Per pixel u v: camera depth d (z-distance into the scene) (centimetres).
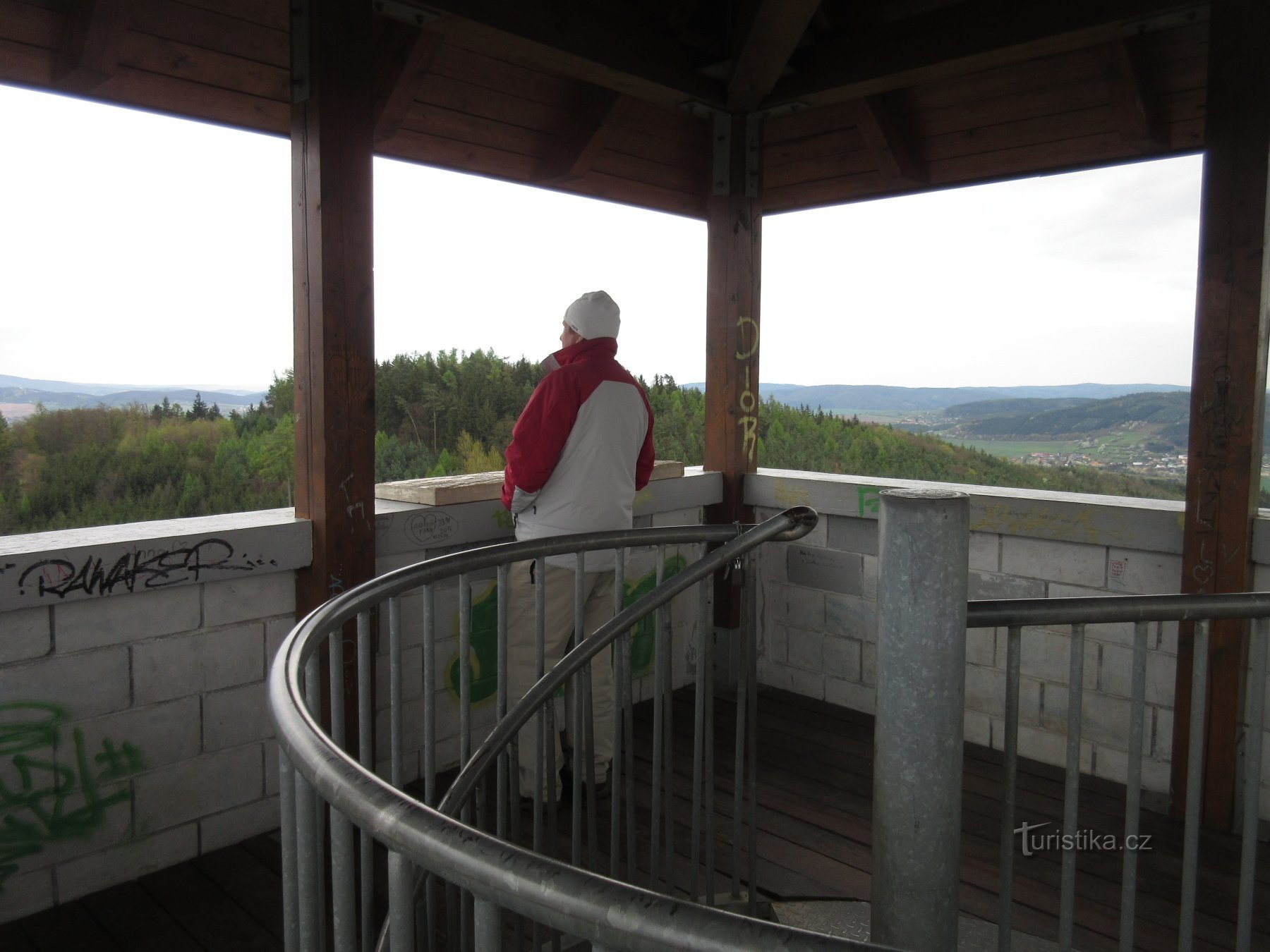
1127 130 322
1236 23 257
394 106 309
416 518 290
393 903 69
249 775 263
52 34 247
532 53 306
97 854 235
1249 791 138
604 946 54
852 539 372
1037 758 331
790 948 49
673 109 371
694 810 202
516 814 185
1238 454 266
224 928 221
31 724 221
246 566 250
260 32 282
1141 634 132
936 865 108
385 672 289
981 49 305
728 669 404
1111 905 237
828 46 346
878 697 111
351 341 261
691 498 382
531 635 280
